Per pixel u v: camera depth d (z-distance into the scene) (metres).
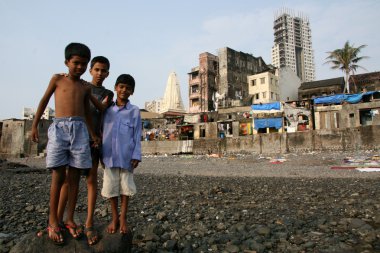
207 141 36.78
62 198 3.48
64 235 3.29
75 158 3.35
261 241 4.32
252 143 33.28
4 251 3.91
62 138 3.30
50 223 3.24
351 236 4.59
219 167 21.06
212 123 39.47
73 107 3.39
